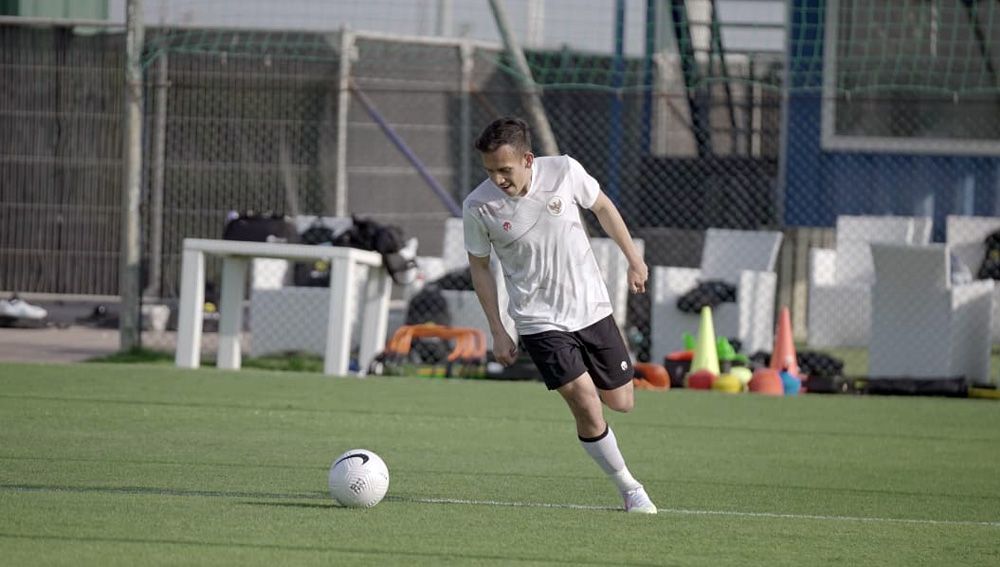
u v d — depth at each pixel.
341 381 41.69
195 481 22.89
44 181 56.84
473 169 66.19
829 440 32.19
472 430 31.73
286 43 55.78
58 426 29.86
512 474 25.08
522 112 65.69
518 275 20.70
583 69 62.97
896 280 44.56
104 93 56.19
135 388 37.88
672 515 20.91
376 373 44.41
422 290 48.44
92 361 45.75
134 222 47.41
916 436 33.31
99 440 27.84
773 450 30.14
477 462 26.61
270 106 58.03
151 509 19.77
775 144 65.94
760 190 63.69
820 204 63.62
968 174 63.94
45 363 43.88
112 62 56.03
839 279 57.94
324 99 58.97
